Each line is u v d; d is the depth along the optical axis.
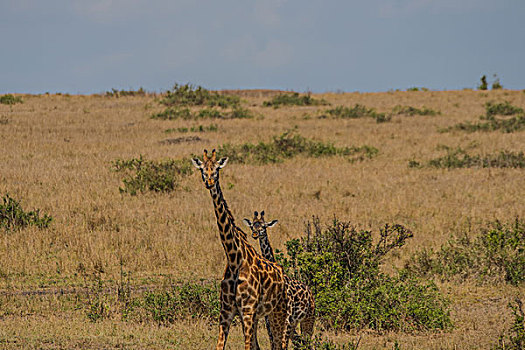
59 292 13.03
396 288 11.60
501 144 34.44
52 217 18.67
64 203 20.30
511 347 9.38
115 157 30.05
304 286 9.25
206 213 19.69
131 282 13.90
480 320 11.37
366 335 10.73
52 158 29.50
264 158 30.66
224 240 8.10
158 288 12.83
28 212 18.33
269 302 8.37
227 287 8.19
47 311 11.50
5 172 24.91
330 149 32.59
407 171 27.86
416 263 15.15
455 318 11.55
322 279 11.31
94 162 28.64
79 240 16.30
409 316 11.23
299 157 31.50
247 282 8.03
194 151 32.09
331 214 20.09
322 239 12.34
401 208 20.77
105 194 21.97
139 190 22.80
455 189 23.84
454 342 10.01
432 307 11.24
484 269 14.20
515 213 19.92
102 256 15.30
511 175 26.70
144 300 11.88
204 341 9.84
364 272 11.88
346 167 28.92
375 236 17.36
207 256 15.66
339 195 22.92
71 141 34.97
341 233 12.45
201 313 11.36
